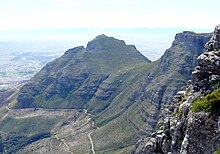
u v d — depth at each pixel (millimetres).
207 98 39031
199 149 37375
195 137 37938
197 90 42656
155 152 45344
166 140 44500
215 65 41875
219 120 36781
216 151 35469
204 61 42812
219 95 38344
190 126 38562
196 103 39625
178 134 41531
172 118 45500
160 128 48906
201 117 38094
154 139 46594
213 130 36906
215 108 37906
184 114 41812
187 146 38281
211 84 41219
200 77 43250
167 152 43906
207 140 37031
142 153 47188
